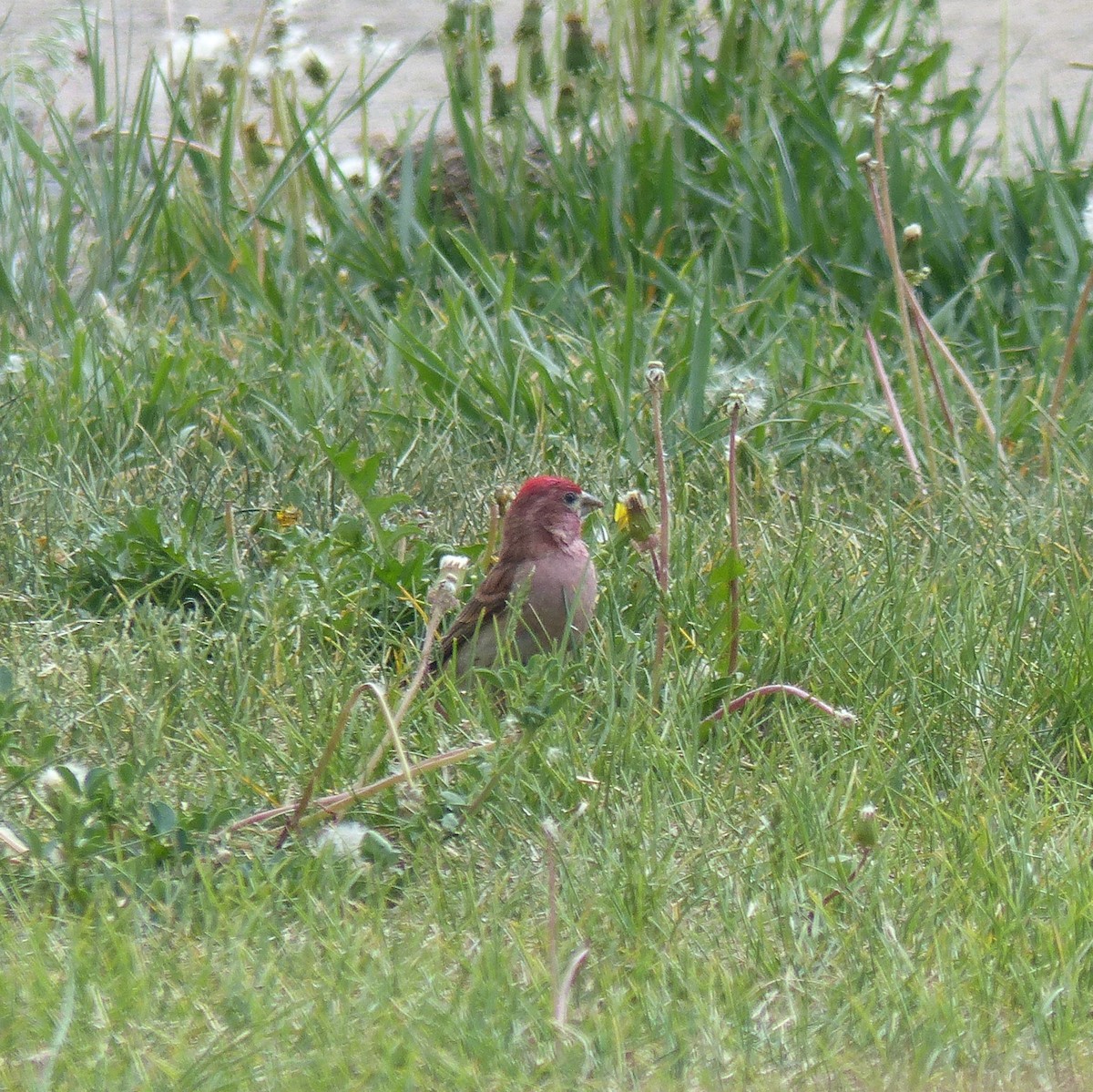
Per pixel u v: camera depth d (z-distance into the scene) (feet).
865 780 26.25
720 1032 19.97
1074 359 44.04
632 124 51.80
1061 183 49.90
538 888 23.59
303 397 39.88
